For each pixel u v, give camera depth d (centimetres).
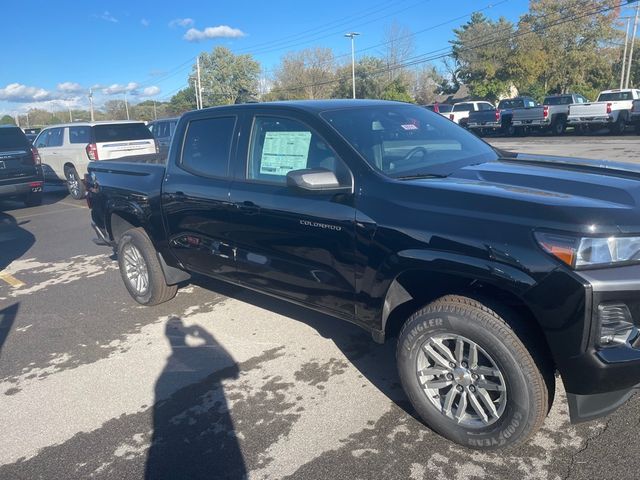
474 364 281
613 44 4553
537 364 262
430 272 305
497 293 282
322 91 6406
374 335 328
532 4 4431
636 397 329
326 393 358
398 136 371
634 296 243
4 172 1148
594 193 282
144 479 285
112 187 534
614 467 271
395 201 303
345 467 285
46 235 923
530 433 270
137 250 521
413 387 305
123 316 519
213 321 491
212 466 292
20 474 296
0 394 384
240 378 386
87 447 316
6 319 528
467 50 4672
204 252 439
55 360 434
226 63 7138
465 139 414
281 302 529
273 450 303
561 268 243
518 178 314
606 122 2273
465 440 290
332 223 328
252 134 397
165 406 355
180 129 462
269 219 368
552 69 4503
